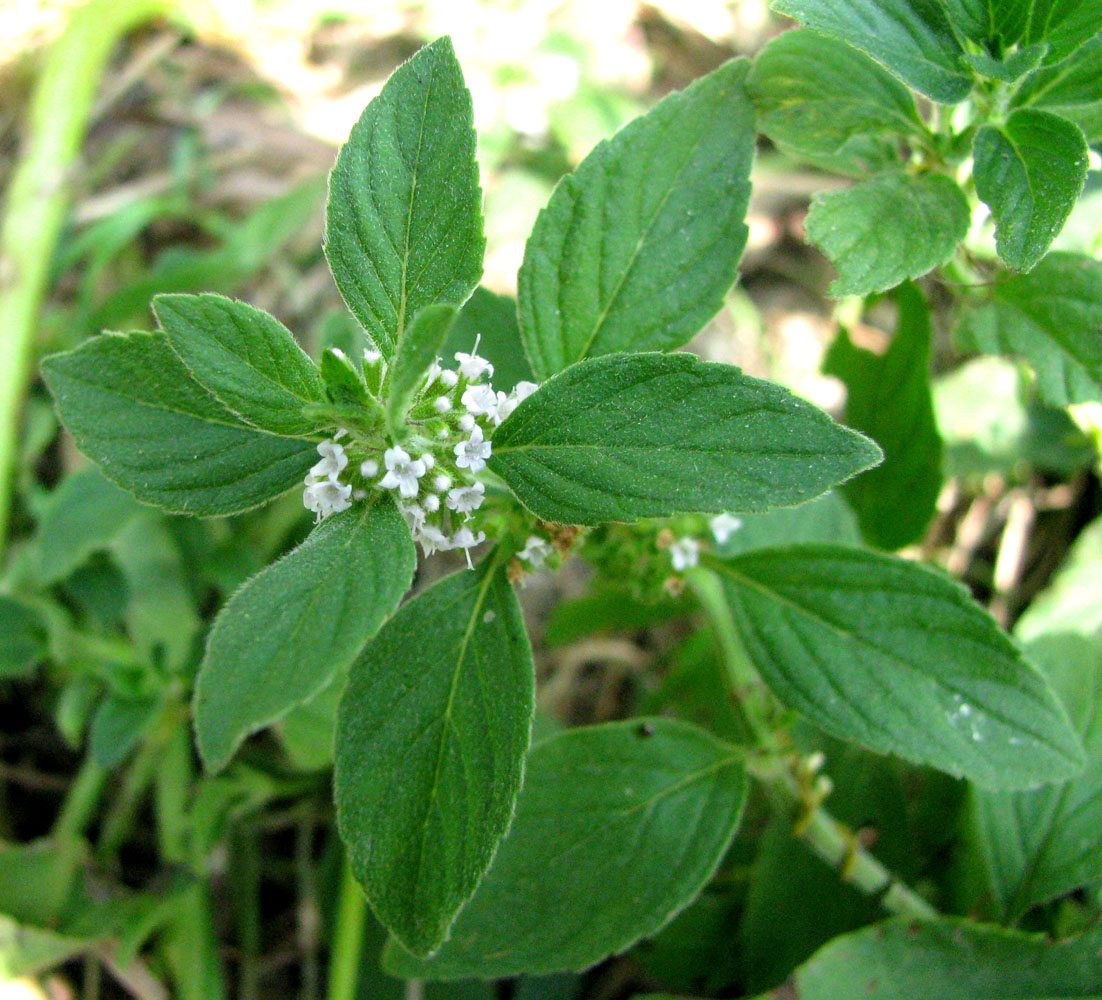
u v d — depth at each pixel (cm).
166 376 11
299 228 29
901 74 12
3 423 23
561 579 27
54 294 29
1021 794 16
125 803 21
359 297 12
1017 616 24
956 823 19
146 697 20
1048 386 14
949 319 18
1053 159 12
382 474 11
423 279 11
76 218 29
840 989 15
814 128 14
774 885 19
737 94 14
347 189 11
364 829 11
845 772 18
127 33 32
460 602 12
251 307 10
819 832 16
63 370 11
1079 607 20
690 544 14
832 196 13
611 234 13
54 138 25
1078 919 17
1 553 23
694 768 15
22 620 20
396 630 12
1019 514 24
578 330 13
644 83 32
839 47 14
